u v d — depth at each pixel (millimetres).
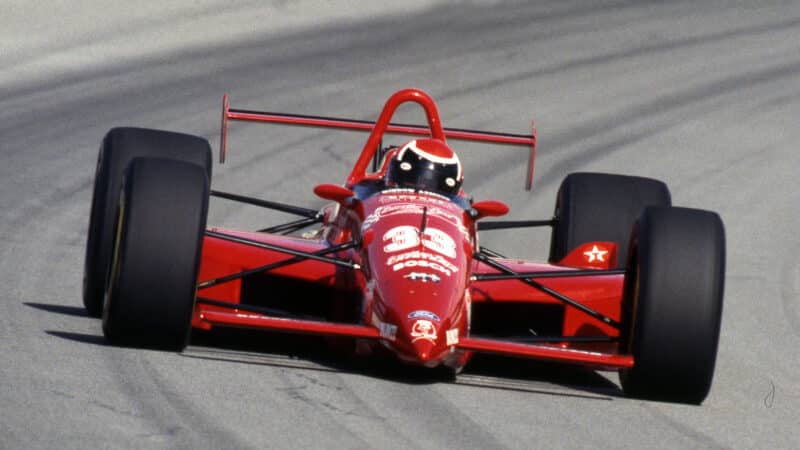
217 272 30938
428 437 23328
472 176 61938
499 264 31109
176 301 27016
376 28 91875
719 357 34875
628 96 81562
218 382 25719
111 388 24375
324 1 96125
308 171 59344
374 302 27578
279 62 81312
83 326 30203
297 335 32375
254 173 58156
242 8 91812
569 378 30969
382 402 25531
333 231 33594
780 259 51625
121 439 21359
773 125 77750
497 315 33875
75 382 24516
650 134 73312
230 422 22969
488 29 94438
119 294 26859
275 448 21750
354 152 63594
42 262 38906
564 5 103312
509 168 63781
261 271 29969
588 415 26578
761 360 35062
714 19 102938
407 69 82688
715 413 28125
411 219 29828
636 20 100688
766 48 96562
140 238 26859
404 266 28016
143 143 33000
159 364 26641
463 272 28641
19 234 42781
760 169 68250
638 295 28016
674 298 27719
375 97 75438
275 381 26391
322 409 24500
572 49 91562
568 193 37312
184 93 72188
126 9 87438
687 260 27891
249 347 30250
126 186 27422
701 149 71188
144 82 73750
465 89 79438
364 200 31812
